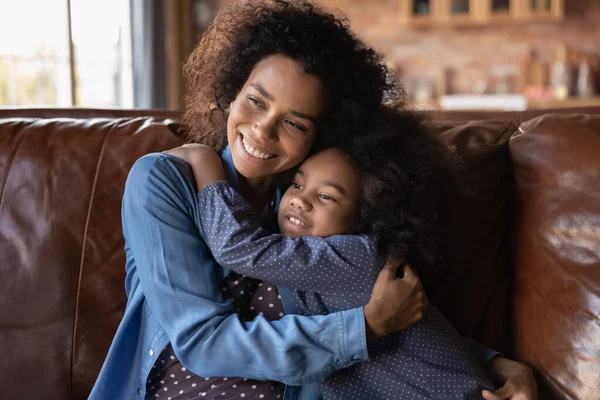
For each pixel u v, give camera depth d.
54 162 1.48
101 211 1.46
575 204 1.32
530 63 5.36
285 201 1.23
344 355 1.09
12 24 3.71
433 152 1.27
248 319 1.18
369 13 5.59
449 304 1.43
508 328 1.44
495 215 1.45
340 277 1.15
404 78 5.55
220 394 1.15
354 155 1.22
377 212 1.21
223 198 1.15
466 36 5.52
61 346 1.42
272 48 1.19
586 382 1.26
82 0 4.22
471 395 1.16
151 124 1.53
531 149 1.41
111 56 4.52
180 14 5.21
